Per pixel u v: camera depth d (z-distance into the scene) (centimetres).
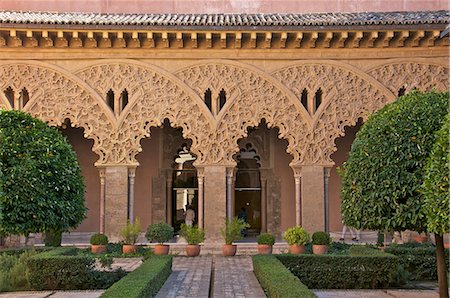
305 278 1063
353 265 1056
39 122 998
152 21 1579
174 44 1647
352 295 968
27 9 1931
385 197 838
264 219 1917
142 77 1652
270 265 1002
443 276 859
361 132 927
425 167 772
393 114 875
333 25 1582
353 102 1653
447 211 709
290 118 1652
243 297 876
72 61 1647
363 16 1700
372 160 862
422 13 1753
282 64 1659
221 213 1623
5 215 887
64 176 959
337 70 1659
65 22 1562
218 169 1634
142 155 1914
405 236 1656
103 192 1648
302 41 1644
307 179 1634
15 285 1027
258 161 1934
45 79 1639
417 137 838
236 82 1653
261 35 1612
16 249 1328
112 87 1648
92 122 1644
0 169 888
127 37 1627
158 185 1909
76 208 988
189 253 1498
